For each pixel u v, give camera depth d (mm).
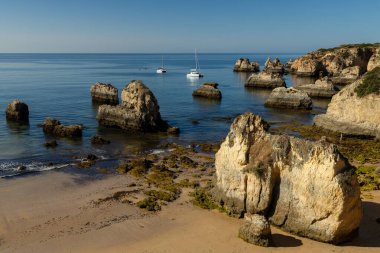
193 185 37875
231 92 118562
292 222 27531
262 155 29562
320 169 26016
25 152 49656
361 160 46344
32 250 25781
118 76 176875
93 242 26875
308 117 77188
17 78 154750
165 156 49062
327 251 25109
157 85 136000
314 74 163000
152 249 25797
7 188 37000
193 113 80500
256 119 31000
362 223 29047
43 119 70062
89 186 37938
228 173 31406
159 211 31984
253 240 26000
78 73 196000
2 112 74938
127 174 41750
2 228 28844
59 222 30000
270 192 28719
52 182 38906
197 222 29812
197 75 173000
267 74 129000
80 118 72188
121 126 63156
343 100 60281
